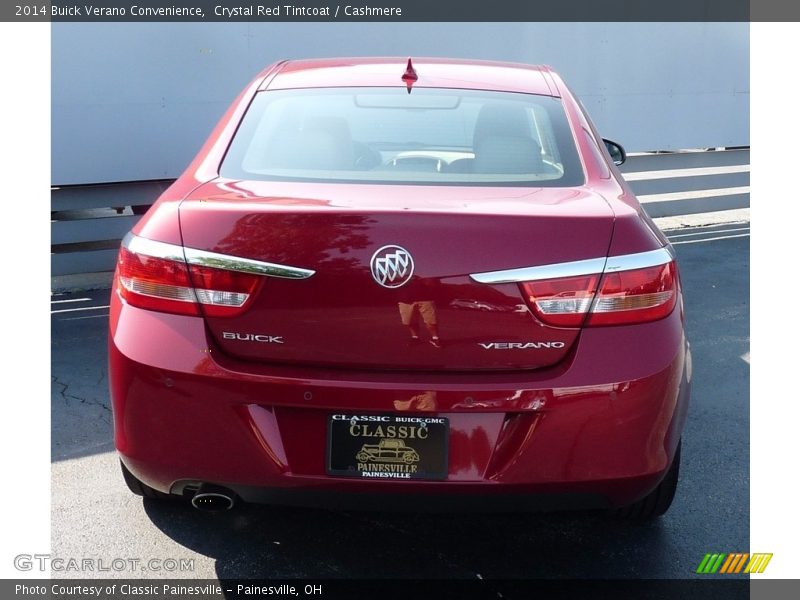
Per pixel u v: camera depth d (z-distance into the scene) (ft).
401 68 9.95
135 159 17.16
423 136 8.36
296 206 6.67
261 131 8.50
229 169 7.92
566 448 6.61
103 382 12.85
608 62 21.99
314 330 6.55
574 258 6.60
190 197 7.16
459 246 6.48
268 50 17.92
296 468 6.65
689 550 8.44
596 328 6.64
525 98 9.27
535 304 6.53
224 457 6.71
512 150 8.20
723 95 24.02
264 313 6.57
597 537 8.66
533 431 6.57
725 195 26.78
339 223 6.51
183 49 17.19
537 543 8.52
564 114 9.05
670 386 6.81
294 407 6.59
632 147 22.90
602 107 22.21
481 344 6.55
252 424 6.63
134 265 6.89
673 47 22.91
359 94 9.14
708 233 25.63
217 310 6.63
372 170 7.83
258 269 6.53
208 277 6.63
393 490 6.61
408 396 6.46
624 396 6.60
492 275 6.48
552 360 6.63
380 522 8.90
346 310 6.50
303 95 9.13
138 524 8.79
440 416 6.53
